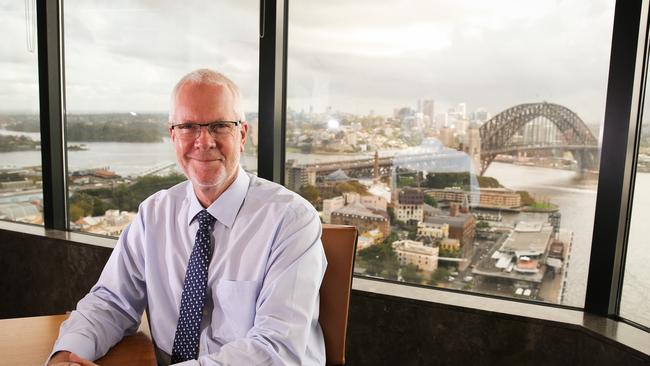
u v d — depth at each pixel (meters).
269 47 2.03
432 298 1.77
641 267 1.51
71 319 1.13
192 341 1.14
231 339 1.14
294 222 1.15
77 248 2.42
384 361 1.84
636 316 1.54
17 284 2.64
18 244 2.60
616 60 1.49
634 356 1.36
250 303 1.13
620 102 1.49
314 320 1.22
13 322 1.20
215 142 1.14
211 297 1.16
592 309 1.61
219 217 1.17
